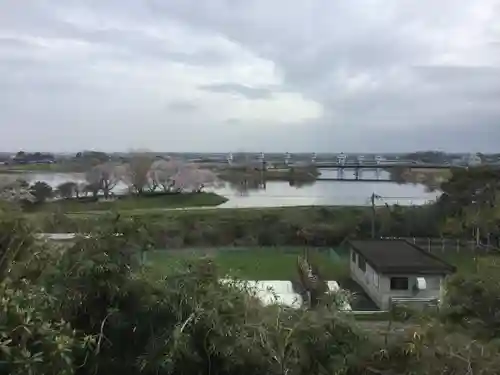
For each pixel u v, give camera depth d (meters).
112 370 3.16
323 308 3.38
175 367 3.04
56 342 2.70
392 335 3.30
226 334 3.07
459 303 5.41
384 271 12.49
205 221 22.56
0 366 2.48
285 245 22.03
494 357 3.33
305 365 3.10
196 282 3.29
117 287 3.26
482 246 19.92
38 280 3.37
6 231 3.68
